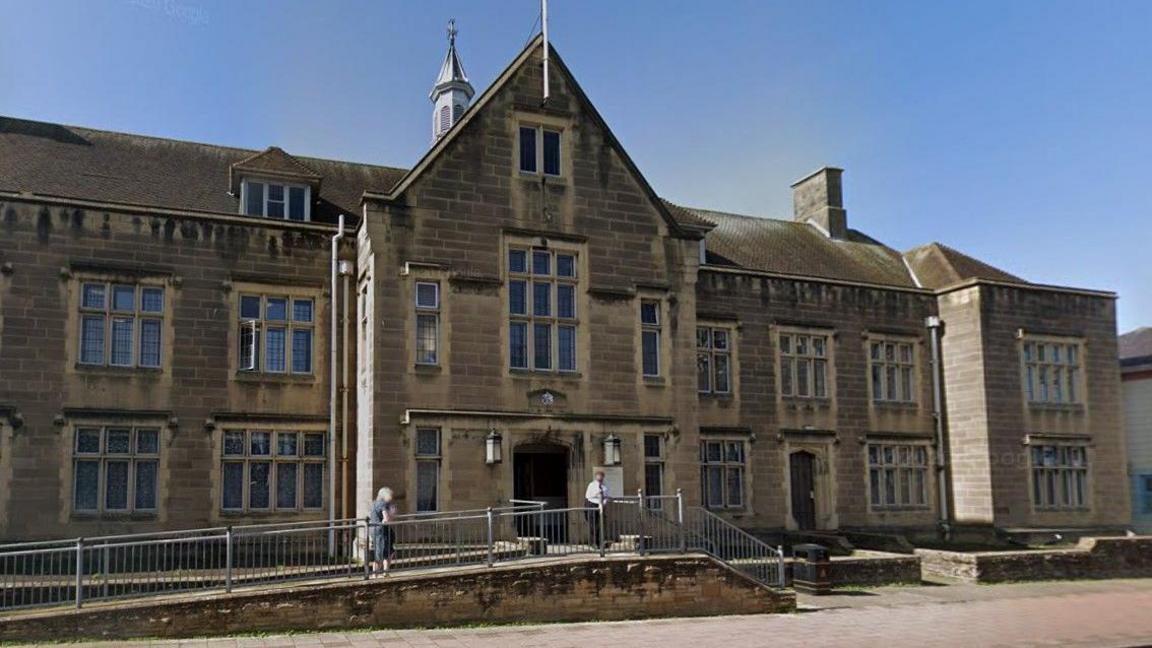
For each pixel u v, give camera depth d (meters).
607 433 22.16
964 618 18.06
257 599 14.70
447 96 34.44
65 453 20.08
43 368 20.12
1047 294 31.22
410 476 20.17
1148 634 16.69
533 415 21.42
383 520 17.06
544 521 19.02
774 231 33.41
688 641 14.99
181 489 20.94
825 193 34.97
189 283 21.64
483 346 21.34
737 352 28.09
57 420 20.06
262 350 22.12
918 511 29.91
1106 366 32.03
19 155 22.59
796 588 21.47
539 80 23.03
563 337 22.38
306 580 15.39
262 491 21.72
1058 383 31.03
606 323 22.72
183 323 21.47
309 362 22.56
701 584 17.77
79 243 20.75
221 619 14.48
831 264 32.09
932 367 31.00
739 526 27.16
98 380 20.58
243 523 21.31
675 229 24.00
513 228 22.08
